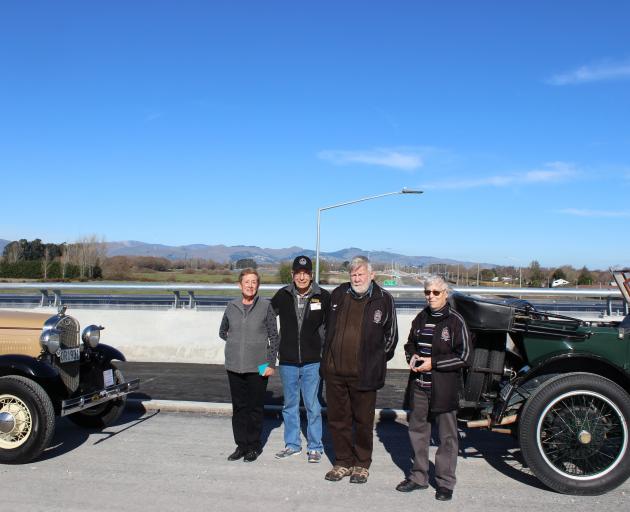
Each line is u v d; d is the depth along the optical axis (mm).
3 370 5855
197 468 5457
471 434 6523
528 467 5113
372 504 4617
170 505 4574
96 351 6613
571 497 4770
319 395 6172
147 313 11047
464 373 5488
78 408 5742
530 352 5219
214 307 13742
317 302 5754
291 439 5887
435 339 4777
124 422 7125
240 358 5723
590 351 5102
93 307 14648
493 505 4605
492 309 5137
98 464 5555
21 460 5512
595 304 12867
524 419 4820
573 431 4816
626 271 6246
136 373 9734
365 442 5160
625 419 4723
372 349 5098
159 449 6035
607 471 4762
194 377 9422
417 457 4941
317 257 28500
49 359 5816
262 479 5176
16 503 4598
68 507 4520
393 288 10555
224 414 7492
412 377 5008
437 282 4832
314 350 5738
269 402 7914
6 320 6117
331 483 5094
